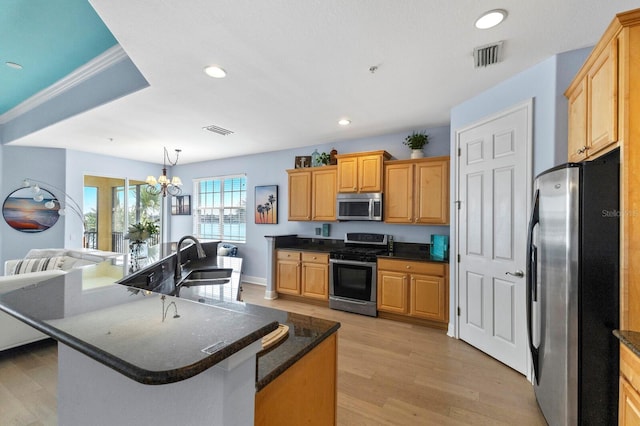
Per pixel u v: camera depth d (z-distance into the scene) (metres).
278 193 5.38
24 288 1.17
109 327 0.76
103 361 0.61
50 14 2.21
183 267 2.88
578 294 1.51
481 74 2.46
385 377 2.40
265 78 2.50
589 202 1.49
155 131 4.05
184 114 3.36
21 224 4.80
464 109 3.05
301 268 4.49
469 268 2.99
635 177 1.34
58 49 2.73
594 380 1.49
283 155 5.33
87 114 3.33
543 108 2.26
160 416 0.75
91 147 5.00
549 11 1.70
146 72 2.38
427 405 2.05
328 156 4.66
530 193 2.36
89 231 5.55
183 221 6.73
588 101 1.73
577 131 1.91
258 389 0.80
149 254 2.92
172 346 0.64
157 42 1.97
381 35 1.92
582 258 1.50
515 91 2.48
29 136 4.25
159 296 1.05
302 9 1.67
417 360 2.68
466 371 2.49
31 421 1.89
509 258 2.55
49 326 0.77
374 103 3.09
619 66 1.39
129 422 0.82
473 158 2.93
